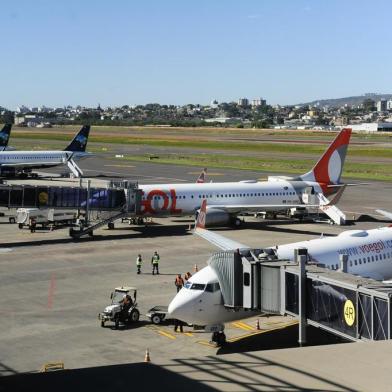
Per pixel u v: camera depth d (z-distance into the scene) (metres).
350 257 44.41
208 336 39.69
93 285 52.28
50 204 77.06
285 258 39.75
